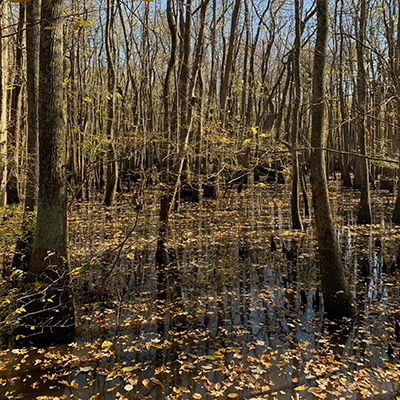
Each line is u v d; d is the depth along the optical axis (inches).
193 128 460.4
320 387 152.6
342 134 1023.6
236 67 1037.2
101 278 288.8
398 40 408.2
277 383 157.2
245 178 917.2
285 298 249.3
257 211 591.2
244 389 153.1
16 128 399.2
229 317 221.9
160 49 848.9
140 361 175.0
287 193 803.4
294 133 438.0
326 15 213.5
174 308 235.5
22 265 250.1
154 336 199.5
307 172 1051.9
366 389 151.5
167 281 284.5
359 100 375.9
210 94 744.3
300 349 184.2
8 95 463.5
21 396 149.3
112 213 569.0
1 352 183.8
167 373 164.6
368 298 245.9
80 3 560.1
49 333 189.6
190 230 456.1
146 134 298.0
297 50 427.2
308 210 555.5
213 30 749.9
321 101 214.4
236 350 183.3
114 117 520.1
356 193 815.7
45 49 182.7
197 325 212.2
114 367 169.8
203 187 742.5
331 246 220.8
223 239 412.2
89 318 221.8
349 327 206.8
